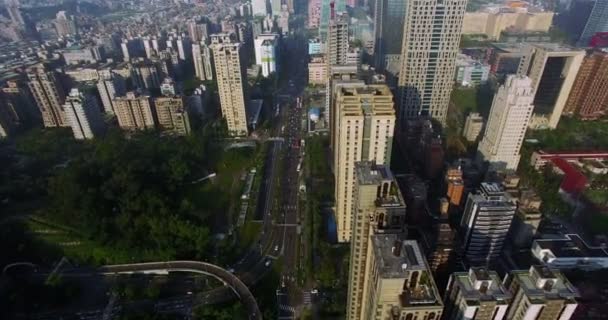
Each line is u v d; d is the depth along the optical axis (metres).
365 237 146.38
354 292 162.38
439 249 198.38
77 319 198.50
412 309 105.00
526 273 130.00
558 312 121.94
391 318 111.56
